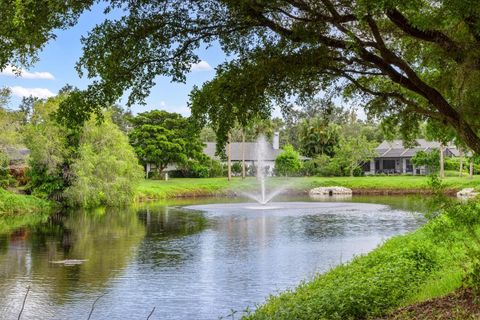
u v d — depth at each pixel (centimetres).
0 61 767
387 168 8500
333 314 925
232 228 3042
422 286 1109
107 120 4662
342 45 852
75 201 4431
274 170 7775
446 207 883
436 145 7925
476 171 6994
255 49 909
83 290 1597
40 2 714
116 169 4550
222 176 7894
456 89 1009
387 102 1166
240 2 789
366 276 1266
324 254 2145
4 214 3872
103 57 885
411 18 778
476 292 840
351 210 4053
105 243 2506
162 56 913
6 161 4222
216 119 973
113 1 862
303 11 866
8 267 1938
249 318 1057
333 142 8119
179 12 889
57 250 2306
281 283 1648
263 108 995
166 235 2777
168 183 6494
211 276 1764
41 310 1394
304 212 3931
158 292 1563
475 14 726
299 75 909
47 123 4234
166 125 7056
